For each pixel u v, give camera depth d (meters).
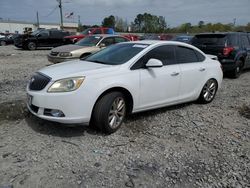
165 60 6.02
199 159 4.29
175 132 5.28
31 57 18.19
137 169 3.93
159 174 3.84
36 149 4.35
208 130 5.46
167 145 4.71
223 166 4.12
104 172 3.82
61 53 11.94
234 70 11.25
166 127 5.51
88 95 4.66
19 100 6.79
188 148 4.64
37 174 3.71
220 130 5.50
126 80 5.14
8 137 4.73
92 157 4.19
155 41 6.17
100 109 4.79
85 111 4.66
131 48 5.88
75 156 4.20
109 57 5.77
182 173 3.89
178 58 6.34
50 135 4.84
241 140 5.07
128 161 4.13
